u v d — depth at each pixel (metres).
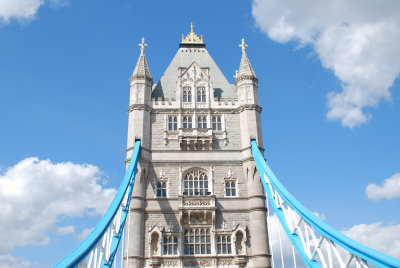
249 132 52.91
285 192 40.06
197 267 46.03
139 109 53.97
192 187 50.88
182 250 47.00
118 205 37.03
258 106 55.22
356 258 27.33
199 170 51.81
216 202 49.44
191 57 64.31
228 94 58.66
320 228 31.67
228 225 48.31
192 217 48.72
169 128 54.56
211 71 62.00
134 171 48.38
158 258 45.94
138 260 45.59
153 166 51.50
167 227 47.97
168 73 61.34
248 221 48.66
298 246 37.06
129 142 52.47
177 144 52.97
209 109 55.09
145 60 58.75
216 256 46.50
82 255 25.31
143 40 60.44
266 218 48.56
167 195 49.84
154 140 53.09
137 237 46.50
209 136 52.66
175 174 51.19
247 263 46.41
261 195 49.28
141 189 49.25
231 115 55.22
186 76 57.81
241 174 51.44
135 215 47.56
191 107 55.72
